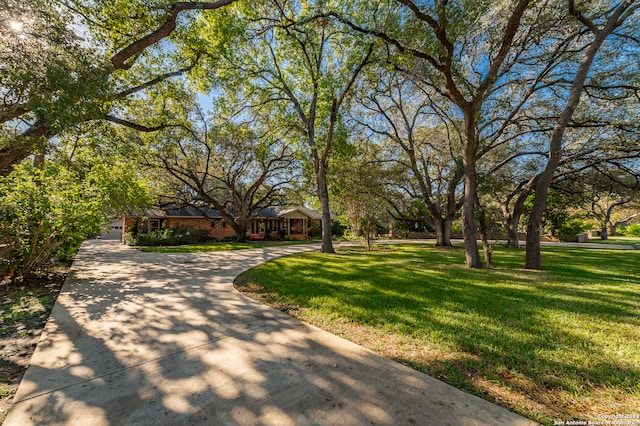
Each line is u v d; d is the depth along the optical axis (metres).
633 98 9.33
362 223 15.78
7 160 6.55
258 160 19.48
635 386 2.29
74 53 4.95
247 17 10.48
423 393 2.20
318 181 13.62
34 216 6.21
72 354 2.89
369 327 3.64
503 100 11.39
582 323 3.70
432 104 13.92
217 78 11.58
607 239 26.33
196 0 7.60
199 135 16.72
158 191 19.12
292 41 11.52
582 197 15.21
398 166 15.53
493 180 10.73
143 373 2.51
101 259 10.93
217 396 2.16
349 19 9.21
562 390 2.27
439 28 6.63
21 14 4.14
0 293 5.57
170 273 7.78
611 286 5.83
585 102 10.48
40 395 2.17
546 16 8.49
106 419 1.90
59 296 5.24
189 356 2.85
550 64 10.27
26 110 5.24
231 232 26.23
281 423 1.85
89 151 10.10
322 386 2.29
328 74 11.55
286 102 13.82
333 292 5.38
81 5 6.28
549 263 9.55
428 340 3.21
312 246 17.77
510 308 4.33
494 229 23.23
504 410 2.01
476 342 3.14
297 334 3.44
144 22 7.00
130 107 10.33
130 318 4.04
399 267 8.43
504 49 7.01
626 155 8.60
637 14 8.01
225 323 3.84
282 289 5.70
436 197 18.19
